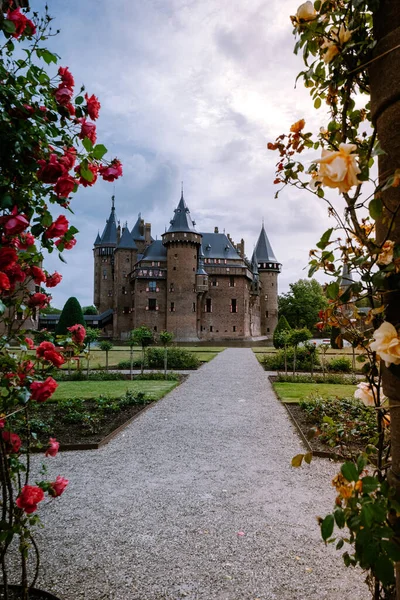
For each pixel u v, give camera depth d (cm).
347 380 1592
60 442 759
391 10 144
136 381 1652
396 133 142
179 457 686
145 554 380
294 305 6900
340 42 165
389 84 143
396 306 145
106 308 7850
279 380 1641
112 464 652
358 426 255
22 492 219
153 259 6481
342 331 184
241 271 6650
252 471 615
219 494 527
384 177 145
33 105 232
